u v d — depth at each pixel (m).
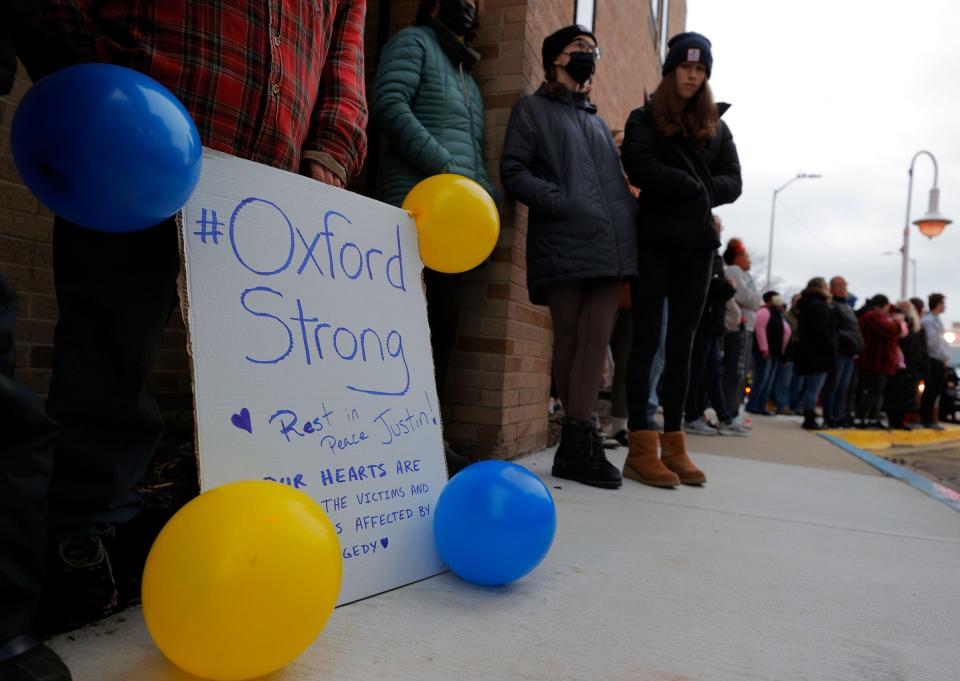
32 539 0.83
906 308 8.21
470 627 1.17
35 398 0.84
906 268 16.25
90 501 1.07
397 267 1.52
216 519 0.87
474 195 1.54
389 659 1.04
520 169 2.54
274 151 1.28
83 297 1.07
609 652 1.11
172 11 1.11
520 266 2.91
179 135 0.88
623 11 5.53
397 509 1.38
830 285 7.89
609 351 5.40
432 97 2.47
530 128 2.59
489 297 2.79
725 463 3.51
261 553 0.85
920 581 1.60
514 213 2.81
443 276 2.33
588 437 2.57
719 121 2.82
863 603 1.43
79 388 1.06
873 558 1.78
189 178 0.92
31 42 1.02
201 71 1.13
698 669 1.07
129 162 0.83
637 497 2.38
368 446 1.36
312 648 1.06
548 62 2.76
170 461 2.08
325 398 1.30
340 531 1.25
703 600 1.38
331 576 0.93
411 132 2.32
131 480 1.13
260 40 1.21
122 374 1.08
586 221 2.50
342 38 1.53
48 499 1.03
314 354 1.30
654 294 2.70
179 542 0.87
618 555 1.66
